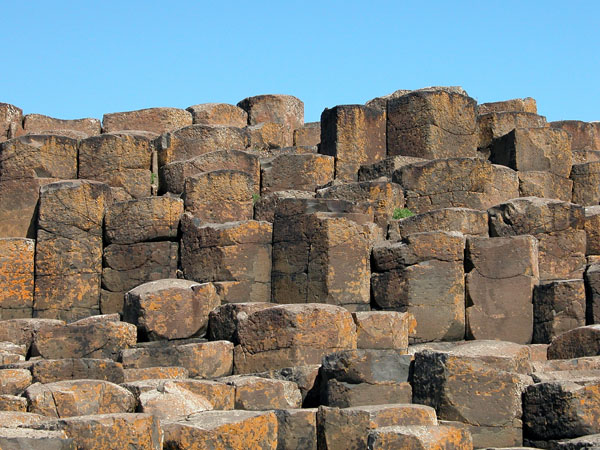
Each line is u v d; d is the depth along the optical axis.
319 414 14.45
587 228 21.42
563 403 14.45
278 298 20.03
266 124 26.55
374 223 20.62
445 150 24.52
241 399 15.57
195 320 18.92
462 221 20.75
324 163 23.83
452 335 19.22
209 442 13.28
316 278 19.55
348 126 24.39
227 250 20.25
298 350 17.06
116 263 21.20
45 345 18.31
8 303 21.00
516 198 21.67
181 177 23.03
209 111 27.67
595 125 28.23
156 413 14.59
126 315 19.23
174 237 21.19
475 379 15.07
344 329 17.30
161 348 17.53
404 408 14.47
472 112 24.94
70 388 14.87
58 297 21.11
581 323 18.84
